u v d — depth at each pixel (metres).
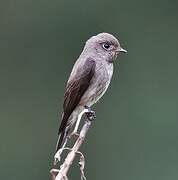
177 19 19.72
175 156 17.03
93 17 19.52
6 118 19.42
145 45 19.44
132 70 18.97
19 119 19.38
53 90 19.52
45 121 19.23
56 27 19.72
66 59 19.64
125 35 19.52
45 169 18.72
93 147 18.16
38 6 19.88
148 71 18.95
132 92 18.64
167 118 17.78
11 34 20.11
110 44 10.43
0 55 20.12
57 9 19.72
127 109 18.41
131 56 19.17
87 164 17.97
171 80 18.83
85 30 19.53
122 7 19.53
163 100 18.38
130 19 19.56
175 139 17.33
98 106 18.47
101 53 10.41
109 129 18.25
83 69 10.32
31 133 19.17
